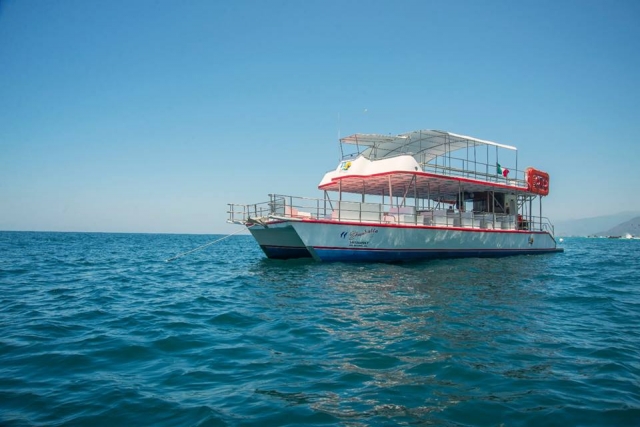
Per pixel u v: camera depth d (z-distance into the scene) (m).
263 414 4.20
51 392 4.81
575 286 13.80
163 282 16.08
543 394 4.75
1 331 7.82
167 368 5.67
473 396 4.68
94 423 4.04
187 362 5.93
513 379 5.22
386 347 6.55
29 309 10.22
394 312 9.27
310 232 18.14
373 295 11.56
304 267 18.11
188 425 3.99
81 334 7.60
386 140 22.66
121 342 7.00
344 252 18.91
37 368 5.69
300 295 11.68
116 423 4.04
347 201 19.45
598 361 5.98
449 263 20.47
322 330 7.70
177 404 4.45
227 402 4.50
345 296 11.43
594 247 56.88
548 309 9.80
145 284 15.45
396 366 5.66
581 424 4.05
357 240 19.14
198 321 8.67
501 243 25.72
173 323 8.48
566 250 44.22
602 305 10.40
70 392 4.81
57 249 40.72
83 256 31.72
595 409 4.38
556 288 13.22
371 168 21.80
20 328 8.07
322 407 4.38
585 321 8.62
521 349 6.51
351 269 17.48
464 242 23.11
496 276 15.81
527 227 29.53
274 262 21.95
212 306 10.46
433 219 22.30
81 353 6.37
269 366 5.70
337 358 6.04
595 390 4.89
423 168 22.47
